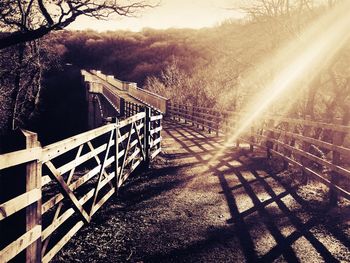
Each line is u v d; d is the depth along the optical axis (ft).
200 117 63.87
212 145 43.50
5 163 8.18
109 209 19.17
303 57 35.09
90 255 13.66
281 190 22.47
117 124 20.54
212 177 26.37
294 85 37.65
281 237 15.23
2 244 9.72
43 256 11.95
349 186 23.04
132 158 25.53
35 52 54.54
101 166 17.90
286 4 36.88
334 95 37.27
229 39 48.60
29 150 9.44
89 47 305.73
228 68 55.72
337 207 18.98
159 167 30.22
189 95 96.68
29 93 61.77
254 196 21.34
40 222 10.44
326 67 33.55
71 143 13.60
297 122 25.77
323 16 33.86
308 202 19.93
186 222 17.19
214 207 19.42
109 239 15.20
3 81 52.34
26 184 9.57
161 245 14.57
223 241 14.89
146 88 149.89
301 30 35.81
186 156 35.42
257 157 34.01
